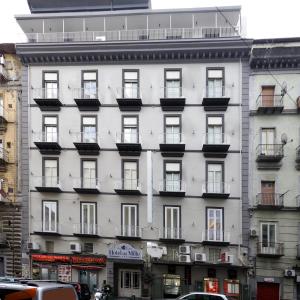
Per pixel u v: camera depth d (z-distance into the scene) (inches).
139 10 967.0
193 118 958.4
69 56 995.3
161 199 965.8
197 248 949.2
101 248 990.4
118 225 982.4
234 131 944.3
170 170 965.8
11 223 1037.8
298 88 929.5
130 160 981.8
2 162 1031.6
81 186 994.1
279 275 918.4
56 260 1004.6
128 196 981.2
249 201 935.7
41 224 1018.7
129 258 957.2
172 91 967.6
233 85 944.3
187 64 960.9
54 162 1018.7
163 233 960.3
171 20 991.0
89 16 990.4
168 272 965.8
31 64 1024.9
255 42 940.0
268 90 943.7
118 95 981.8
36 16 998.4
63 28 1018.1
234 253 934.4
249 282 924.6
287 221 921.5
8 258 1039.0
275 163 928.3
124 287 999.0
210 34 989.2
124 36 1014.4
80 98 984.3
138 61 976.3
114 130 989.2
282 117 931.3
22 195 1031.6
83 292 893.2
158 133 968.9
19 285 288.7
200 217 951.0
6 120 1034.1
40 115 1022.4
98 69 997.8
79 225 997.2
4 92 1043.3
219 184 946.7
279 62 927.0
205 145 927.0
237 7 940.6
